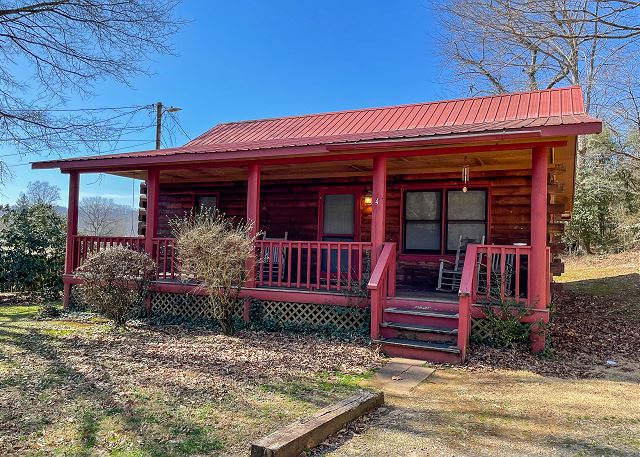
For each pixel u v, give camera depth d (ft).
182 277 26.53
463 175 28.55
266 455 10.27
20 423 12.51
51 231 43.29
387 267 24.14
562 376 18.67
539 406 15.15
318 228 36.42
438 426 13.38
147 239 30.73
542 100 31.35
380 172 24.53
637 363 20.93
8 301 39.75
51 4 34.63
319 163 28.43
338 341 23.63
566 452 11.72
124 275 26.99
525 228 30.42
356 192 35.35
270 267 27.37
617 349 23.31
